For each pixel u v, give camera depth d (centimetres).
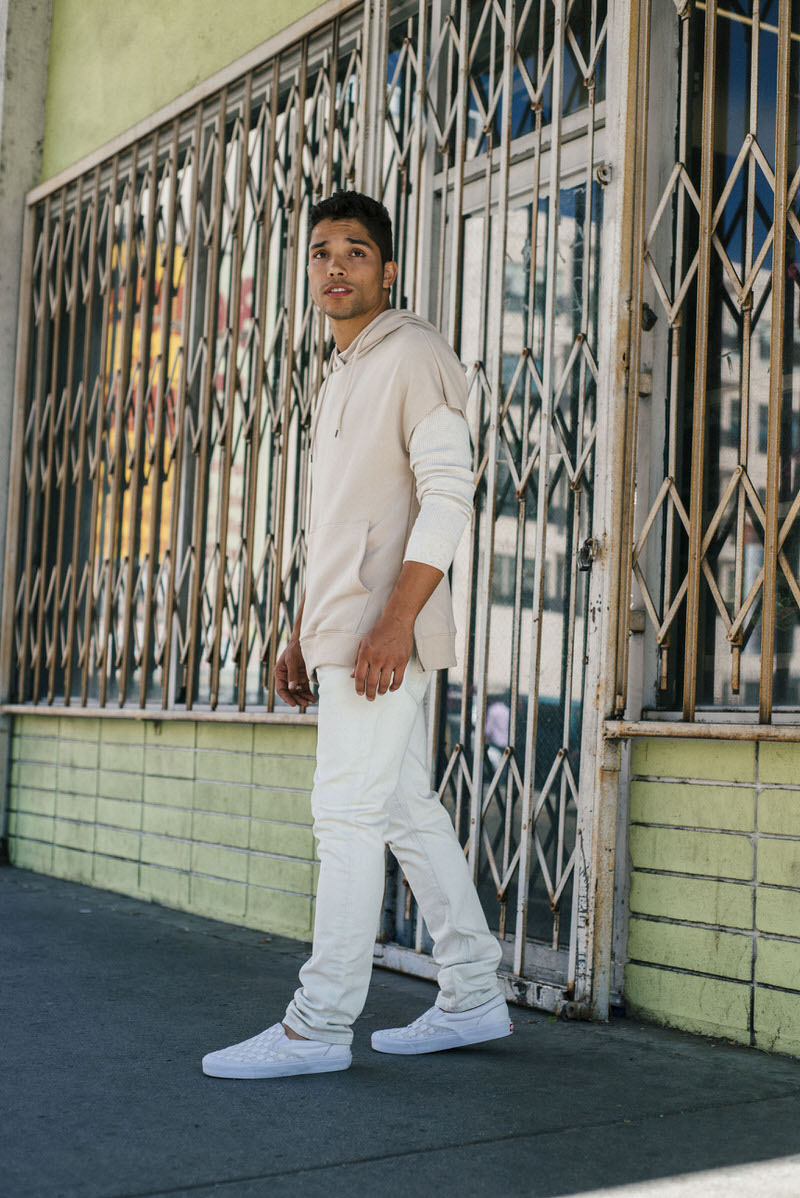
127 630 536
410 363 257
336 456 265
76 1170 197
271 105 472
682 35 336
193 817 486
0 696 620
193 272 519
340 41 455
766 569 290
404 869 277
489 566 364
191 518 518
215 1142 212
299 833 430
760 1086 254
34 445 628
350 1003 256
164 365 530
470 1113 231
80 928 440
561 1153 208
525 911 338
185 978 358
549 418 347
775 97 314
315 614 260
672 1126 224
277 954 398
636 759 325
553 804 350
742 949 295
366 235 269
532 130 383
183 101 521
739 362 319
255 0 496
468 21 391
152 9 563
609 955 315
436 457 253
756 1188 192
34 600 624
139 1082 248
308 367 455
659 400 333
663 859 316
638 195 325
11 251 639
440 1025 277
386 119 430
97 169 582
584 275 346
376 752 253
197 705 498
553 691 357
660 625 325
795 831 286
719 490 323
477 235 400
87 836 554
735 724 286
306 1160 203
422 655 255
